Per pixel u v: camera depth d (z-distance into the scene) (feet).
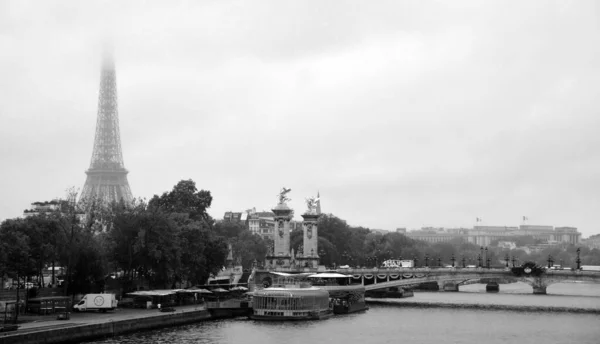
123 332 528.63
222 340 530.68
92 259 622.95
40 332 447.42
